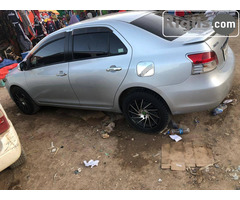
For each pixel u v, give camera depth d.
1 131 2.50
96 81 3.19
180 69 2.52
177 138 3.02
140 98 2.94
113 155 3.00
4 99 5.85
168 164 2.64
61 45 3.52
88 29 3.22
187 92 2.57
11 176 2.98
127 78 2.86
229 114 3.29
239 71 4.52
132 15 3.19
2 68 7.40
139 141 3.15
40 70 3.87
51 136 3.71
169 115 2.92
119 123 3.65
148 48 2.73
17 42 8.73
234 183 2.28
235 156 2.58
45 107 4.93
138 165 2.75
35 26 9.04
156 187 2.41
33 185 2.76
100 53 3.11
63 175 2.83
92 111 4.20
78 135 3.59
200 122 3.26
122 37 2.90
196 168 2.53
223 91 2.60
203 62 2.44
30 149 3.48
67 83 3.55
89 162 2.93
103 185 2.56
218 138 2.90
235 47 6.01
